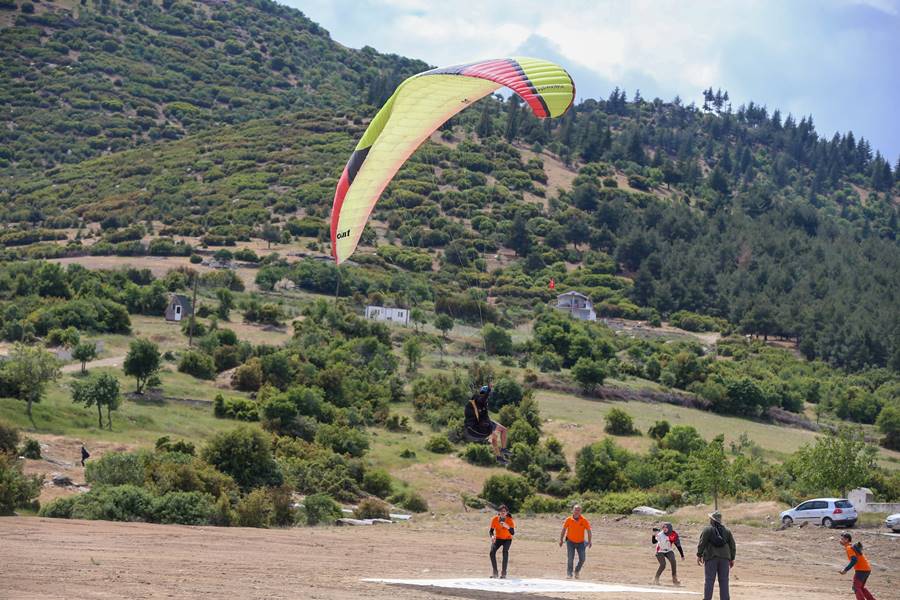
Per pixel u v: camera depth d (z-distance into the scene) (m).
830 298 184.62
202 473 47.41
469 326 132.12
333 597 15.05
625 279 184.88
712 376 113.56
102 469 43.56
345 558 24.62
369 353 100.69
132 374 78.06
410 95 19.20
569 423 89.88
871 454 60.62
